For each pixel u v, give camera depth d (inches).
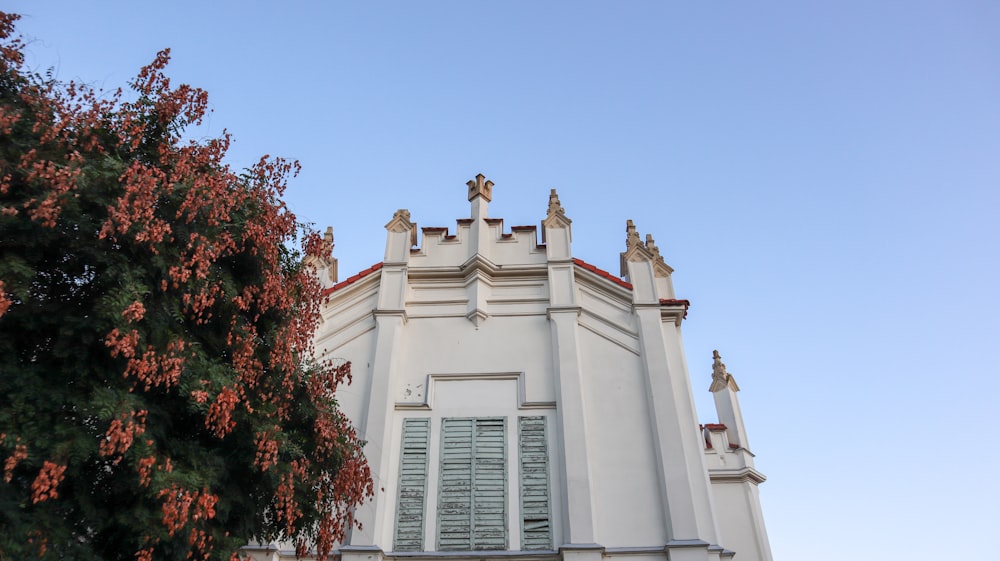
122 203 322.7
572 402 644.7
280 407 419.2
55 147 343.6
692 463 619.8
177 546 339.3
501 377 674.2
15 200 324.2
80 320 319.3
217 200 378.3
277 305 419.5
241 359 386.6
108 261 330.6
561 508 598.9
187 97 401.7
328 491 460.1
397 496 609.9
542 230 770.8
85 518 321.7
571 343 680.4
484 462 626.8
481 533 592.1
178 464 348.8
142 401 331.6
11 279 302.7
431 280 740.0
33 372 311.0
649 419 642.2
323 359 681.0
